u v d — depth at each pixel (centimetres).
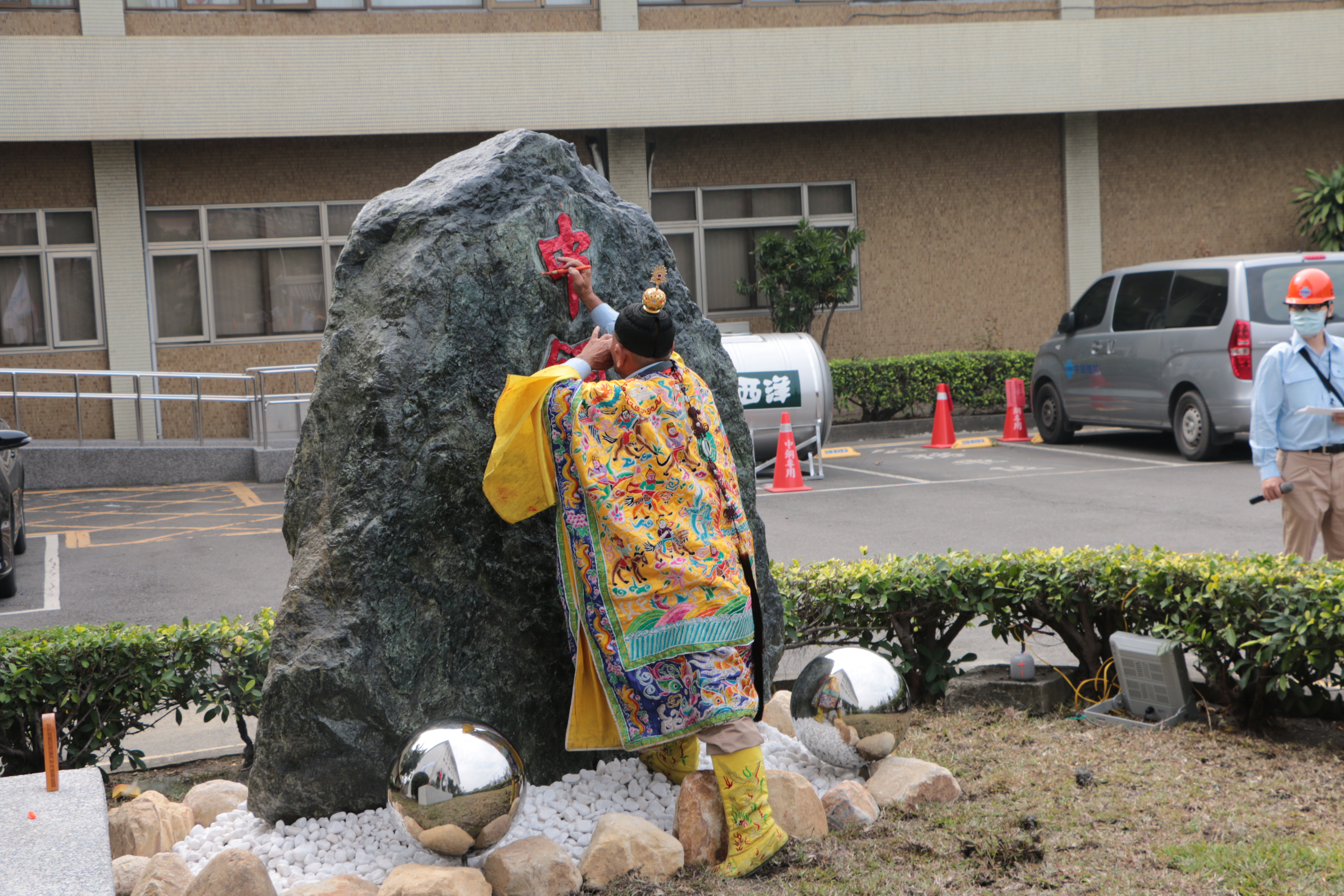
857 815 351
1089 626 480
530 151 373
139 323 1585
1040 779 389
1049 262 1878
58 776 310
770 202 1805
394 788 304
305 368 1450
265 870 296
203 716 523
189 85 1501
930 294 1850
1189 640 430
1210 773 387
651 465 311
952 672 491
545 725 371
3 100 1449
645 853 318
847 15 1742
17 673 405
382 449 340
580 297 372
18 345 1566
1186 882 309
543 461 322
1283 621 401
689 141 1770
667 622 310
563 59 1606
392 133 1566
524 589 365
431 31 1628
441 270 349
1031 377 1725
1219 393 1138
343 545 337
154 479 1424
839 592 480
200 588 822
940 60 1703
